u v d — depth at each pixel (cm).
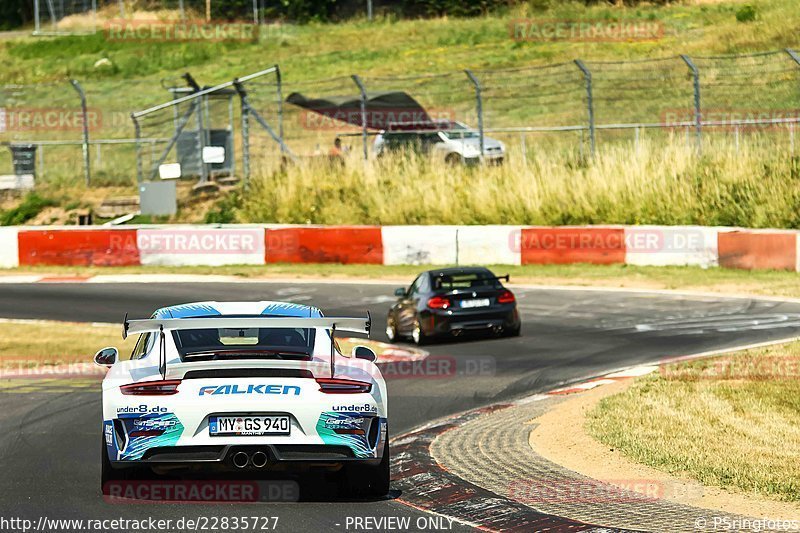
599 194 11856
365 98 13500
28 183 14862
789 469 3275
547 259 10738
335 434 2817
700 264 10094
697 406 4400
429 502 3006
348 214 12800
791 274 9369
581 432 3997
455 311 7106
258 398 2781
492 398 5225
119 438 2806
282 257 11581
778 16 19850
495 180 12719
